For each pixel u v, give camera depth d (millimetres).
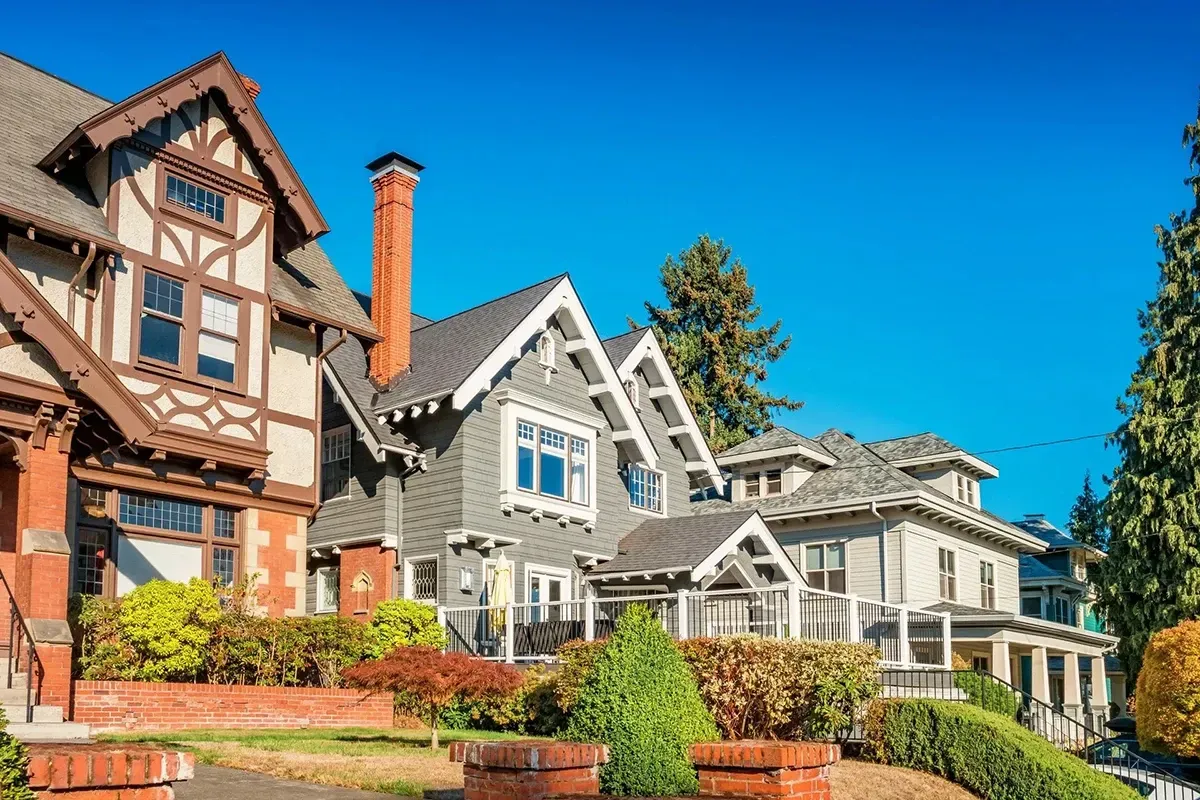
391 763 13578
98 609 17906
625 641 10547
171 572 21188
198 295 21672
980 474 39281
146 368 20547
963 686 21875
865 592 33375
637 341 32438
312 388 24250
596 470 29594
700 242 59312
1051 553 48000
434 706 15883
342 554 27109
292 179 23234
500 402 27000
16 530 16672
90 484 20062
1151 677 24203
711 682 17062
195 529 21703
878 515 33094
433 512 25969
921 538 33750
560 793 8156
